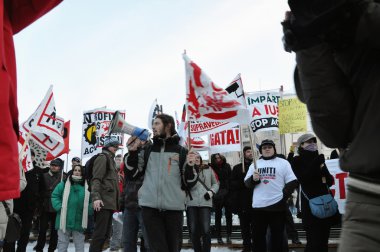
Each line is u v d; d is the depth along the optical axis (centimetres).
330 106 166
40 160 972
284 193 672
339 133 170
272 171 686
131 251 703
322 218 595
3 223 178
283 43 182
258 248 693
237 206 923
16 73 187
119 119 552
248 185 711
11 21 194
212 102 571
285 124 1114
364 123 156
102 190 709
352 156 158
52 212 1024
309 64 168
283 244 708
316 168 600
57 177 1053
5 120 162
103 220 706
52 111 852
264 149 709
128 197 709
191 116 576
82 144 1381
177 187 545
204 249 832
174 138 568
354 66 162
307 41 166
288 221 1040
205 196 822
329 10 153
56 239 1034
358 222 154
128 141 573
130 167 568
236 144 1049
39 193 972
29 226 859
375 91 155
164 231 546
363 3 152
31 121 840
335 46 162
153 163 557
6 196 160
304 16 162
